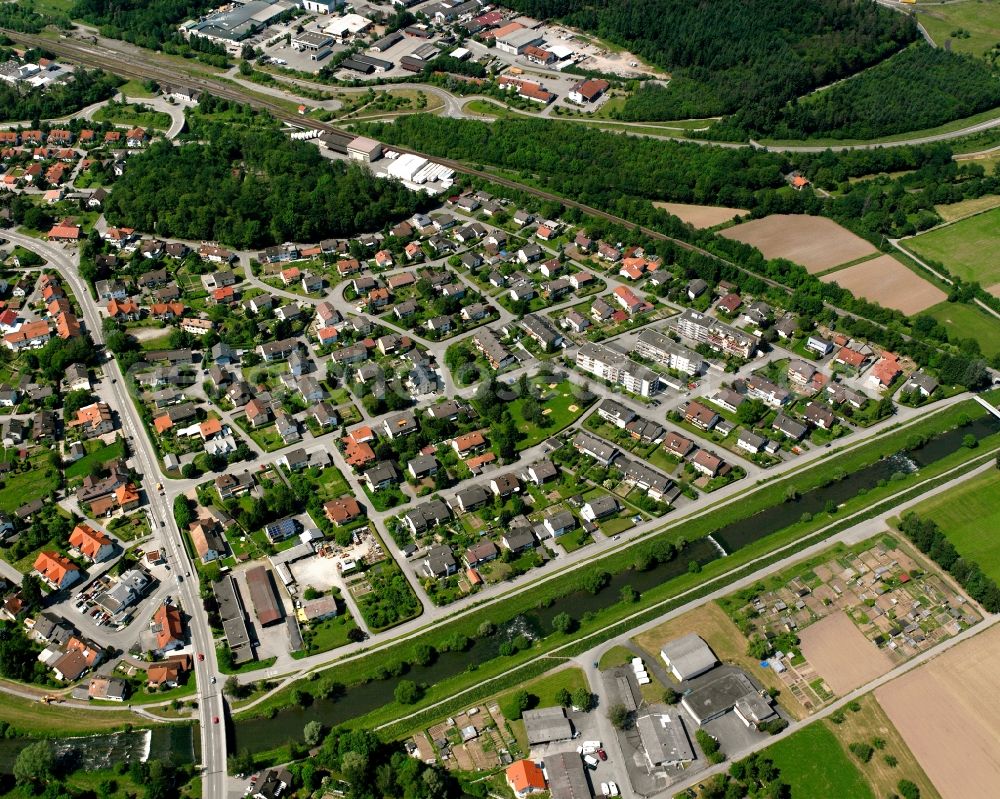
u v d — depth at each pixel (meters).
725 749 187.50
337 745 184.38
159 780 179.12
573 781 179.00
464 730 190.62
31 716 195.75
